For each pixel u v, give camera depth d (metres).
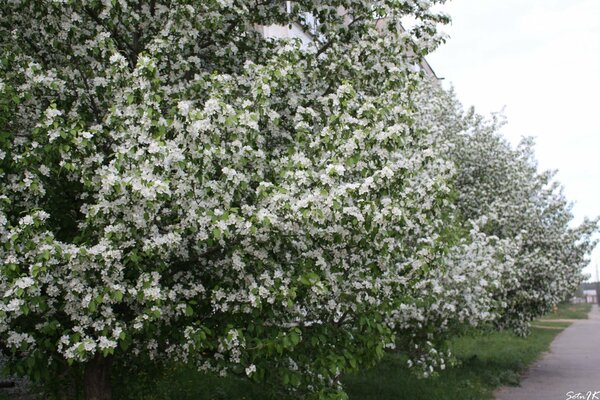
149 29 6.89
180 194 5.09
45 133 5.25
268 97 6.11
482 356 17.19
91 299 5.04
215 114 5.28
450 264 9.39
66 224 5.91
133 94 5.40
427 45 7.40
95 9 6.28
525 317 15.55
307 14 8.32
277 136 6.66
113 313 5.39
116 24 6.47
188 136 5.23
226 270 5.83
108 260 4.83
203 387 9.45
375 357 6.39
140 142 5.16
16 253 4.92
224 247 5.68
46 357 5.68
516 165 15.72
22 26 6.46
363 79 7.15
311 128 6.38
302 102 7.01
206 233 5.13
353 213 5.22
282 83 6.14
